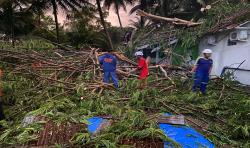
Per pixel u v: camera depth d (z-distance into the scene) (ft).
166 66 44.91
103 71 37.04
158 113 27.61
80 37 96.43
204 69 35.65
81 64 40.42
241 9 56.18
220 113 29.94
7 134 22.22
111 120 24.47
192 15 104.01
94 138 20.59
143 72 38.01
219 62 54.39
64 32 101.55
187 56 61.36
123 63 46.93
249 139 24.73
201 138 23.11
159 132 21.16
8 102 32.30
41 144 20.92
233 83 42.80
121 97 32.71
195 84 35.86
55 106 27.30
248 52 48.01
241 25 47.83
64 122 23.49
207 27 55.98
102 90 33.58
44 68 38.50
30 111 28.35
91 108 28.17
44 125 23.27
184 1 108.06
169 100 31.83
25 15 90.07
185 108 30.55
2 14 84.64
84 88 32.42
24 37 75.77
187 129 24.34
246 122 26.81
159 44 64.18
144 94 31.17
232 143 23.58
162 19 65.92
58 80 34.42
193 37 57.00
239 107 29.73
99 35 97.30
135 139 21.09
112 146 19.66
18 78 35.91
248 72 47.39
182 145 21.30
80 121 23.77
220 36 53.62
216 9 58.49
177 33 61.41
